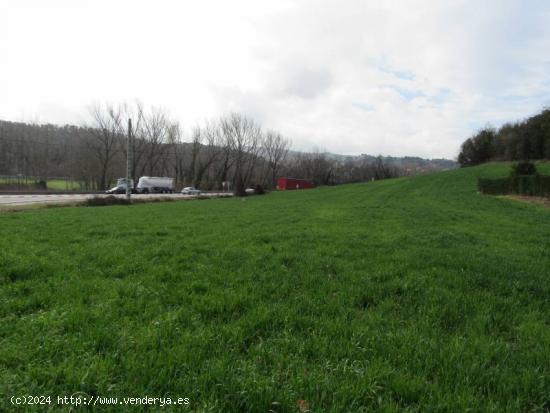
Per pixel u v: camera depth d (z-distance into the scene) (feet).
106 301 14.96
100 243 29.04
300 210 71.36
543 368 10.30
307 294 16.67
